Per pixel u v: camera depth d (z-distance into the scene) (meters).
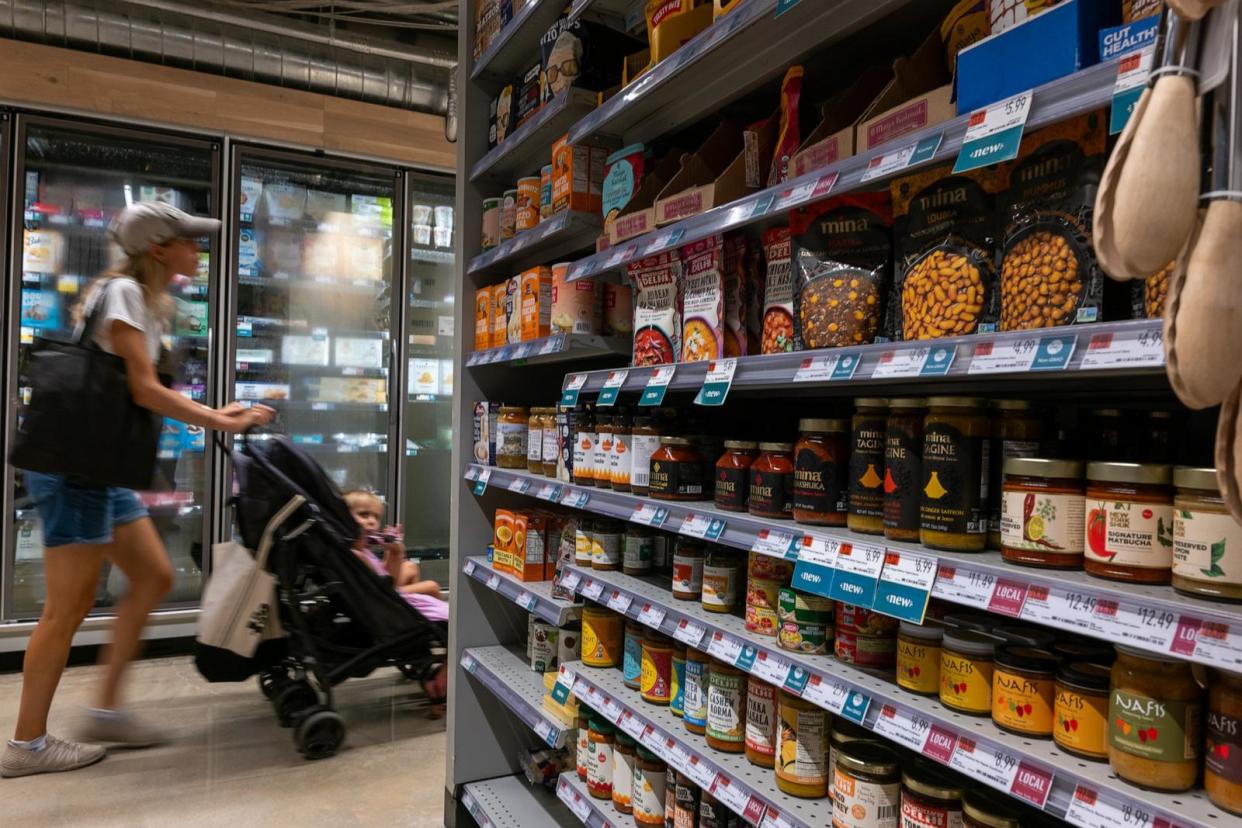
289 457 3.11
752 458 1.59
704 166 1.81
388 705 3.71
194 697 3.71
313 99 4.63
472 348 2.79
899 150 1.13
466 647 2.72
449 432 5.51
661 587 1.95
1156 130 0.60
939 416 1.16
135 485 2.73
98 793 2.73
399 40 5.36
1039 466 1.03
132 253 2.84
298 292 4.98
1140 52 0.83
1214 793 0.87
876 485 1.29
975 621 1.23
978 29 1.23
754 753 1.55
